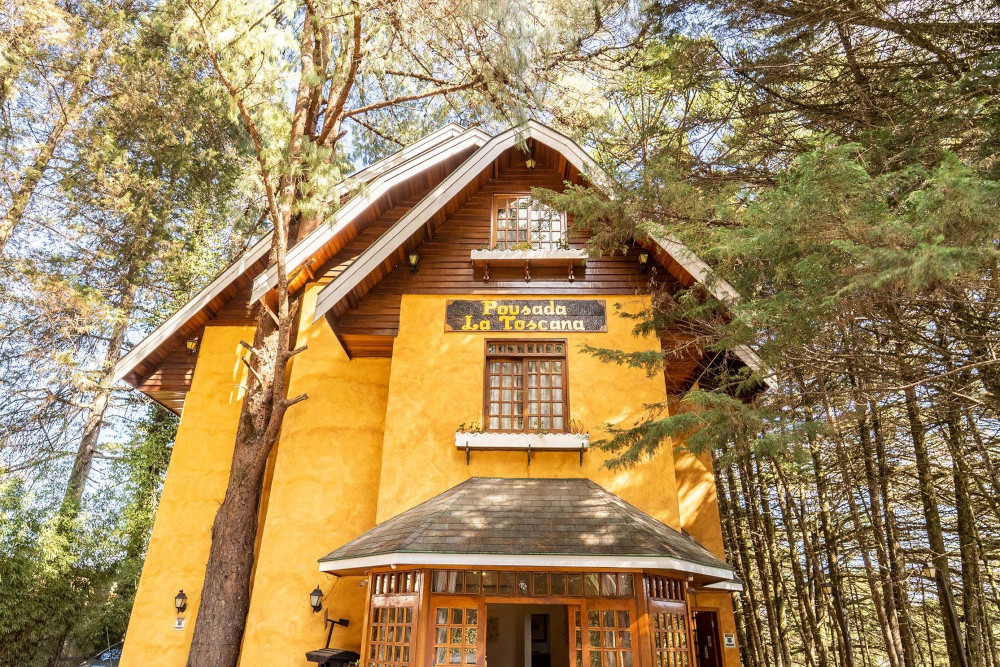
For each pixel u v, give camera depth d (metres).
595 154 15.12
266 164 11.22
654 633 8.48
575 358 11.57
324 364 12.84
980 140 6.95
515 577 8.73
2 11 15.93
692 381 12.98
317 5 11.38
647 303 11.74
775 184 9.16
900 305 7.31
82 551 15.74
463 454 10.98
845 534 14.34
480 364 11.59
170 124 20.47
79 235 19.67
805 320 6.43
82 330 17.98
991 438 11.56
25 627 14.27
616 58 13.71
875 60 9.03
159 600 11.94
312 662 10.62
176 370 14.07
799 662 20.38
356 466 12.05
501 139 12.23
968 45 7.76
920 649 15.20
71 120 18.41
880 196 5.44
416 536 8.62
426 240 12.69
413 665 8.32
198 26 11.01
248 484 11.18
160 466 19.27
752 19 8.84
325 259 13.79
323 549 11.39
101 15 18.45
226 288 13.99
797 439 7.16
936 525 10.61
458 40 11.62
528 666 12.87
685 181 8.72
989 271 6.01
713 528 12.80
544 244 12.47
